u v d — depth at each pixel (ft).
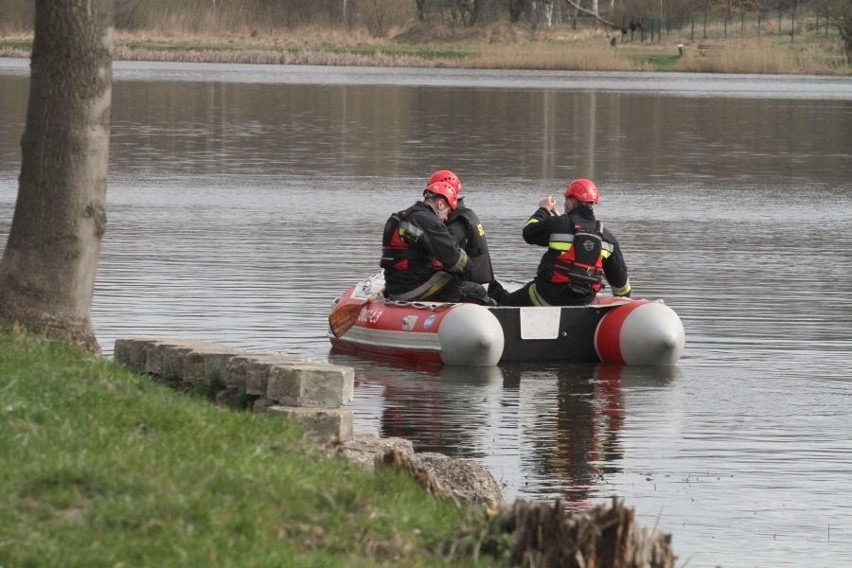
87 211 109.70
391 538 70.85
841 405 127.13
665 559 66.59
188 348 110.42
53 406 83.82
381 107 513.45
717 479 103.55
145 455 75.41
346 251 208.74
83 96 108.78
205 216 244.22
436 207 153.79
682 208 270.46
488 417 122.31
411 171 324.39
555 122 468.34
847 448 112.57
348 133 418.31
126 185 287.69
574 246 152.15
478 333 142.10
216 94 557.33
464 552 70.08
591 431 117.50
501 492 96.58
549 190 294.05
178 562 62.64
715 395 131.34
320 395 99.19
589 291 152.35
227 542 65.36
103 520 66.23
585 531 65.92
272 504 71.41
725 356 148.05
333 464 84.02
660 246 221.66
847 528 92.73
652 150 388.37
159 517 67.00
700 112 517.14
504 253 212.64
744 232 239.71
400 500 77.25
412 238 150.71
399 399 128.98
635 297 178.81
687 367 143.13
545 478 103.30
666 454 110.42
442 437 114.83
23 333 105.09
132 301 166.91
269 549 65.67
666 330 143.02
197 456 77.30
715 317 167.63
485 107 522.06
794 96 612.29
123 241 213.66
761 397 130.52
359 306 150.61
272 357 105.60
